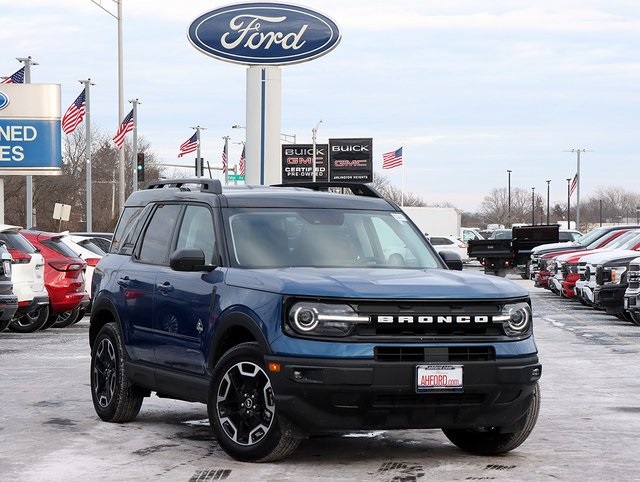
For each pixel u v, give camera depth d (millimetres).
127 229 10578
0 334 20719
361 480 7527
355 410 7625
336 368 7523
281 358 7652
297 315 7688
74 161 98250
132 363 9797
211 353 8438
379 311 7688
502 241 47062
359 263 8875
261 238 8836
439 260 9297
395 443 9062
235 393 8188
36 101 41000
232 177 91688
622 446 8992
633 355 16703
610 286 23016
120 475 7684
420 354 7688
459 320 7785
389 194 148875
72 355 16578
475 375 7750
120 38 50062
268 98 49125
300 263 8703
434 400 7746
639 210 161500
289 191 9617
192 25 48781
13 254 18844
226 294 8352
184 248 9078
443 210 83250
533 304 30844
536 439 9336
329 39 48531
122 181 50562
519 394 7988
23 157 41000
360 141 86938
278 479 7527
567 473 7855
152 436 9336
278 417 7758
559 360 15969
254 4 48688
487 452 8578
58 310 21359
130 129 50656
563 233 48500
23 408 11016
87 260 23812
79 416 10492
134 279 9836
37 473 7758
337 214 9258
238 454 8094
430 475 7738
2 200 41125
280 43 48688
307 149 87812
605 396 12148
